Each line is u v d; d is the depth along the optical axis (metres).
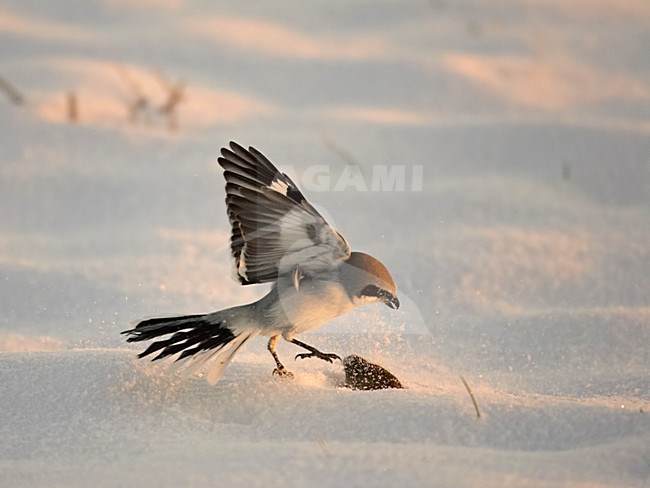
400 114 18.17
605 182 15.40
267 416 7.50
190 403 7.77
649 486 6.26
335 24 22.64
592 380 9.12
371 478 6.17
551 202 14.56
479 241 13.03
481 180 15.30
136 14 22.64
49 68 18.92
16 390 7.89
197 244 12.80
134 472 6.37
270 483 6.11
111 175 15.02
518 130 17.02
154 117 17.39
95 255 12.45
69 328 10.28
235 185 7.62
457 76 19.42
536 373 9.45
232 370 8.48
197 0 23.83
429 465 6.39
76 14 22.52
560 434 7.12
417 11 23.23
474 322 10.73
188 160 15.75
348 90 19.16
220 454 6.64
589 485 6.20
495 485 6.10
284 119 17.77
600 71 20.53
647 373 9.27
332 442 6.96
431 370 9.35
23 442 7.14
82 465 6.64
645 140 16.62
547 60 20.75
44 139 16.22
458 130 17.11
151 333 8.27
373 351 9.66
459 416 7.33
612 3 23.97
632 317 10.62
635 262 12.52
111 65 19.48
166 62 20.16
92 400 7.75
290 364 9.10
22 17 21.98
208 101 18.36
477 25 22.39
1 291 11.27
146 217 13.80
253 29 21.88
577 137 16.78
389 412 7.43
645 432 7.02
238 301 11.15
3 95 17.61
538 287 11.88
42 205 14.15
